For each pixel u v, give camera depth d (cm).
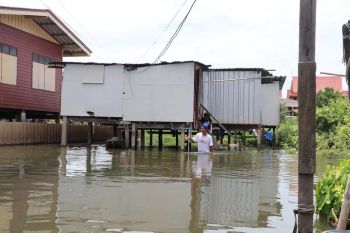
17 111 2184
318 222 591
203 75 2178
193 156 1516
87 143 2277
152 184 869
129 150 1823
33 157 1393
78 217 596
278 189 832
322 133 1842
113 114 1956
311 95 385
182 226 562
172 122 1888
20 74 2141
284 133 2467
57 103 2484
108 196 739
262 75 2272
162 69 1897
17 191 774
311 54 386
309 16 386
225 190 814
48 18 2130
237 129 2266
